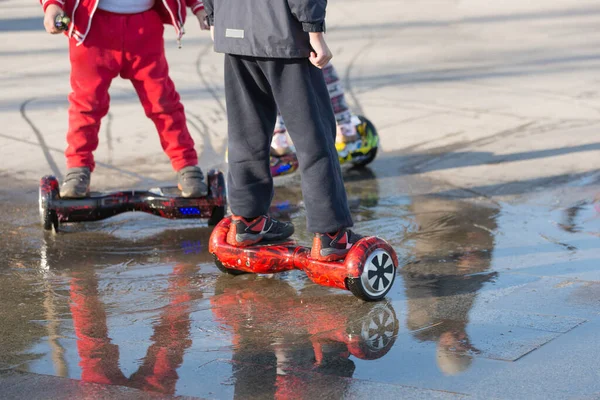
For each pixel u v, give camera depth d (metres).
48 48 15.04
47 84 11.70
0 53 14.56
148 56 5.59
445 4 20.12
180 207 5.70
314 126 4.16
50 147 8.30
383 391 3.24
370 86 11.13
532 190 6.50
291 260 4.45
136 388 3.29
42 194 5.57
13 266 4.98
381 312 4.14
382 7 19.83
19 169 7.48
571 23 16.52
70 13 5.40
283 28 3.98
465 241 5.30
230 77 4.33
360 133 7.16
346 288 4.29
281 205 6.40
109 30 5.45
